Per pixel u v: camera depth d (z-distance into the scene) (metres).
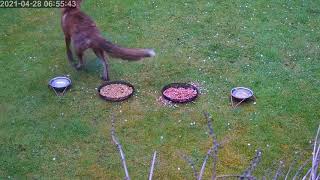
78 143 5.32
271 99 5.71
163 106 5.64
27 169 5.11
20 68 6.09
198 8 6.95
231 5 7.00
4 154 5.22
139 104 5.67
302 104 5.66
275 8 6.95
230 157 5.18
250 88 5.83
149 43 6.41
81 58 5.98
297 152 5.21
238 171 5.07
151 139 5.34
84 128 5.44
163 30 6.60
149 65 6.11
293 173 5.02
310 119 5.52
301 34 6.54
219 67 6.08
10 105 5.67
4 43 6.43
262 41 6.43
